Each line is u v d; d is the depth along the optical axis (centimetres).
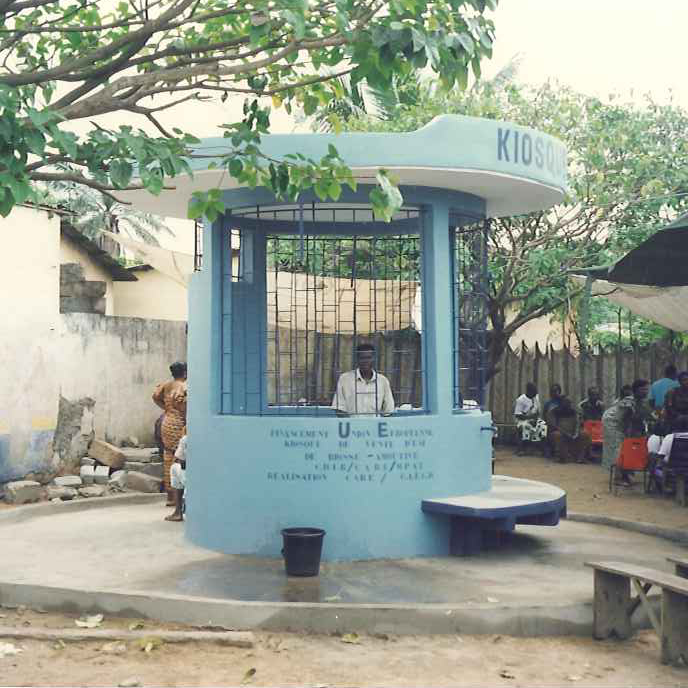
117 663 584
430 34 513
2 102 443
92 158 498
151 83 554
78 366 1330
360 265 1548
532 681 559
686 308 1334
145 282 2559
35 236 1250
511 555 861
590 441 1612
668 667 588
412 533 838
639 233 1650
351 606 652
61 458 1289
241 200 871
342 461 824
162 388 1127
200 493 889
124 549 873
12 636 625
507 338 1734
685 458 1163
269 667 580
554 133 1658
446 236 876
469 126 802
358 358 907
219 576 760
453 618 648
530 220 1697
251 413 981
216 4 674
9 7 559
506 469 1536
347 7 554
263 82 618
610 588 643
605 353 1733
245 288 984
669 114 1712
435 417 856
